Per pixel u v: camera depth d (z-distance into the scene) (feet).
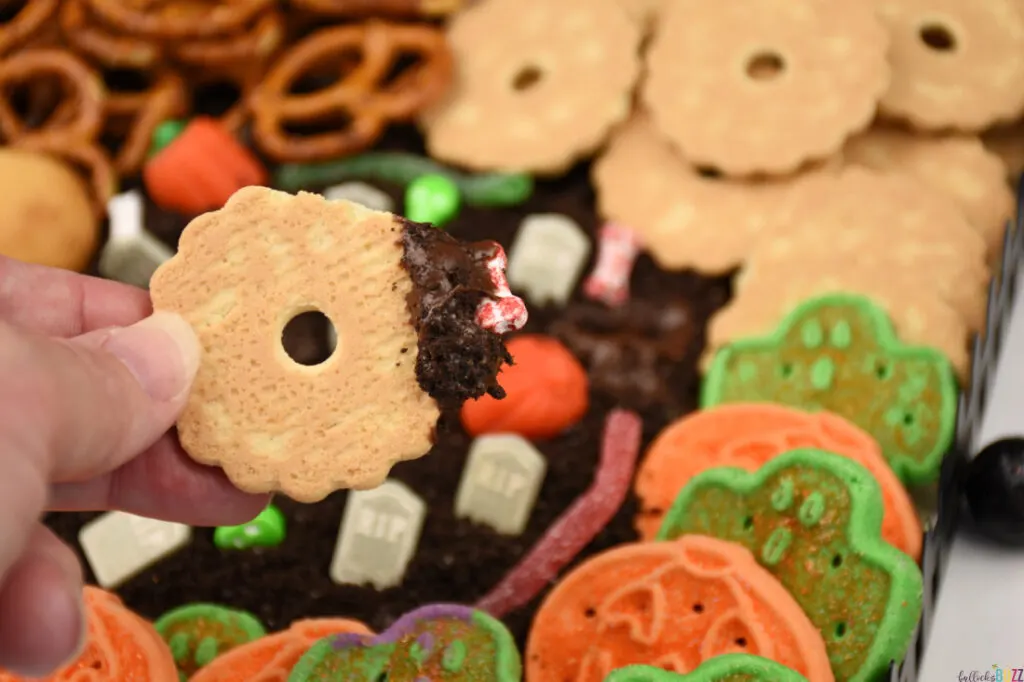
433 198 1.45
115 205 1.44
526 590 1.25
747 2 1.48
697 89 1.46
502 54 1.53
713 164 1.43
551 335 1.40
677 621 1.10
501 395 1.01
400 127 1.53
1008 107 1.44
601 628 1.12
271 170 1.50
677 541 1.13
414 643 1.09
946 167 1.44
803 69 1.44
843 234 1.37
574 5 1.53
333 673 1.08
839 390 1.28
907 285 1.33
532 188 1.50
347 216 1.01
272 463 1.01
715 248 1.42
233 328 1.01
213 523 1.07
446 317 1.00
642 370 1.38
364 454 1.01
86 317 1.10
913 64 1.46
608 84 1.49
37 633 0.89
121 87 1.56
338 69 1.54
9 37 1.50
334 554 1.27
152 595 1.25
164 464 1.04
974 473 1.23
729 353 1.32
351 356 1.01
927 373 1.25
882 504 1.11
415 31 1.51
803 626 1.07
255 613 1.24
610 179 1.48
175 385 0.98
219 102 1.56
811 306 1.30
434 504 1.30
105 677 1.08
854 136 1.46
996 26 1.48
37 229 1.40
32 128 1.52
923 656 1.18
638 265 1.44
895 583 1.07
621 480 1.30
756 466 1.22
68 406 0.89
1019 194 1.41
